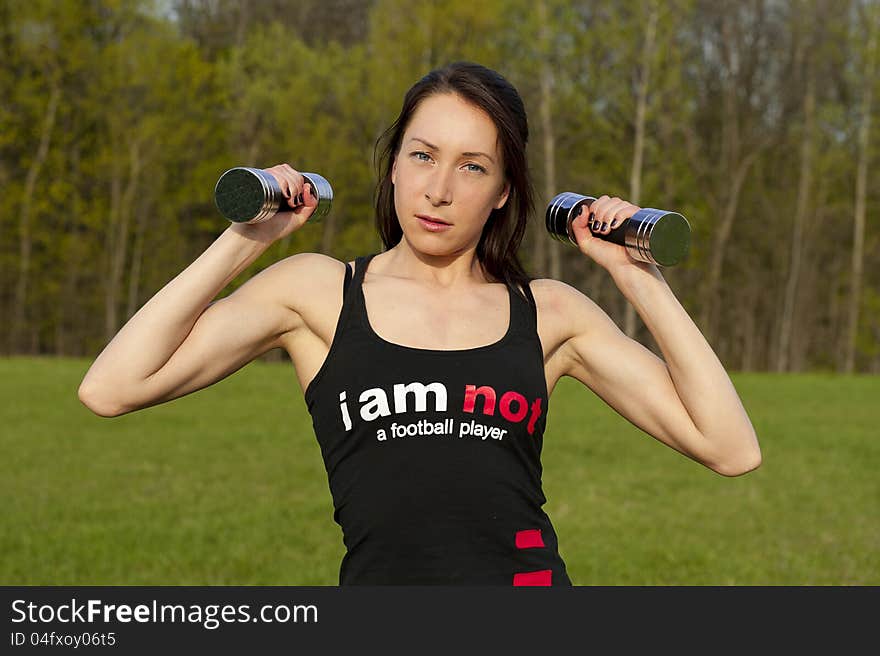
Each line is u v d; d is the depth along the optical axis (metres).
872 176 70.88
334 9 74.25
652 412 4.24
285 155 65.94
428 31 60.00
